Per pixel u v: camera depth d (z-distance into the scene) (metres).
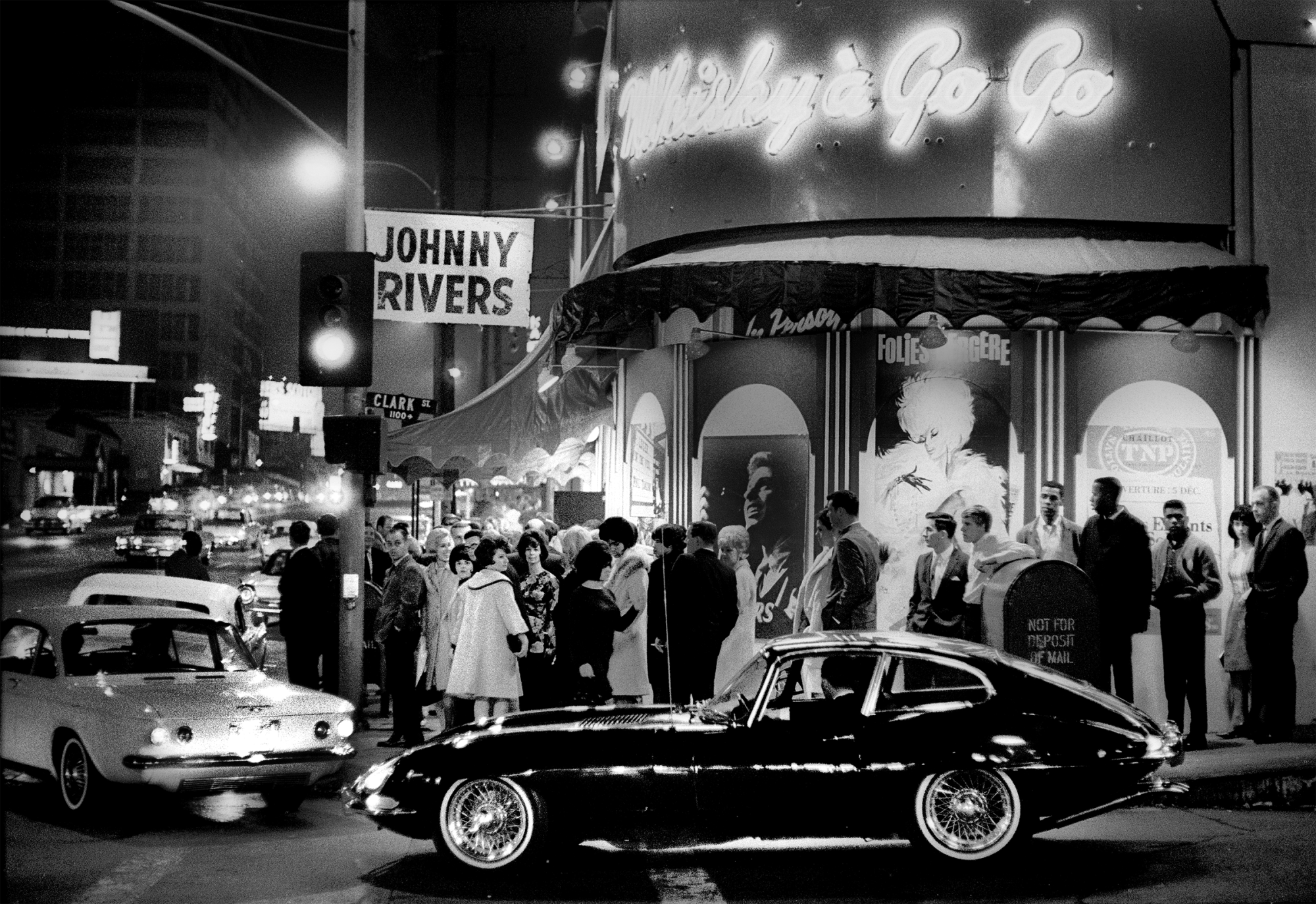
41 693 10.05
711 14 14.71
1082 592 10.85
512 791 7.97
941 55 13.48
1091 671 10.81
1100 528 12.27
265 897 7.42
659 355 16.16
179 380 135.00
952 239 13.43
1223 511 13.41
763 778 7.90
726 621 11.22
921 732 7.94
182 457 125.69
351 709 10.05
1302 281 13.62
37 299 135.50
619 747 7.96
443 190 25.38
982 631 11.45
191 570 16.67
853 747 7.93
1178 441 13.42
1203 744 11.70
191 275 136.50
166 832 9.32
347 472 13.76
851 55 13.78
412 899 7.40
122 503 99.19
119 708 9.35
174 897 7.41
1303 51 13.80
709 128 14.56
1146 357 13.45
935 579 11.94
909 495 13.44
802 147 13.96
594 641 10.37
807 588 12.56
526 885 7.73
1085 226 13.50
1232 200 13.63
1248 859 8.06
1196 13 13.59
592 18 28.64
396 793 8.01
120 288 136.12
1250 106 13.68
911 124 13.52
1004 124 13.34
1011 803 7.87
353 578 13.73
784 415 14.12
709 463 14.59
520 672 11.66
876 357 13.59
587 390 19.09
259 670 10.77
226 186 146.62
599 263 20.38
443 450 23.80
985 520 11.74
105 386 116.06
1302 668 13.25
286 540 48.91
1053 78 13.31
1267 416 13.48
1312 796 10.09
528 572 12.21
